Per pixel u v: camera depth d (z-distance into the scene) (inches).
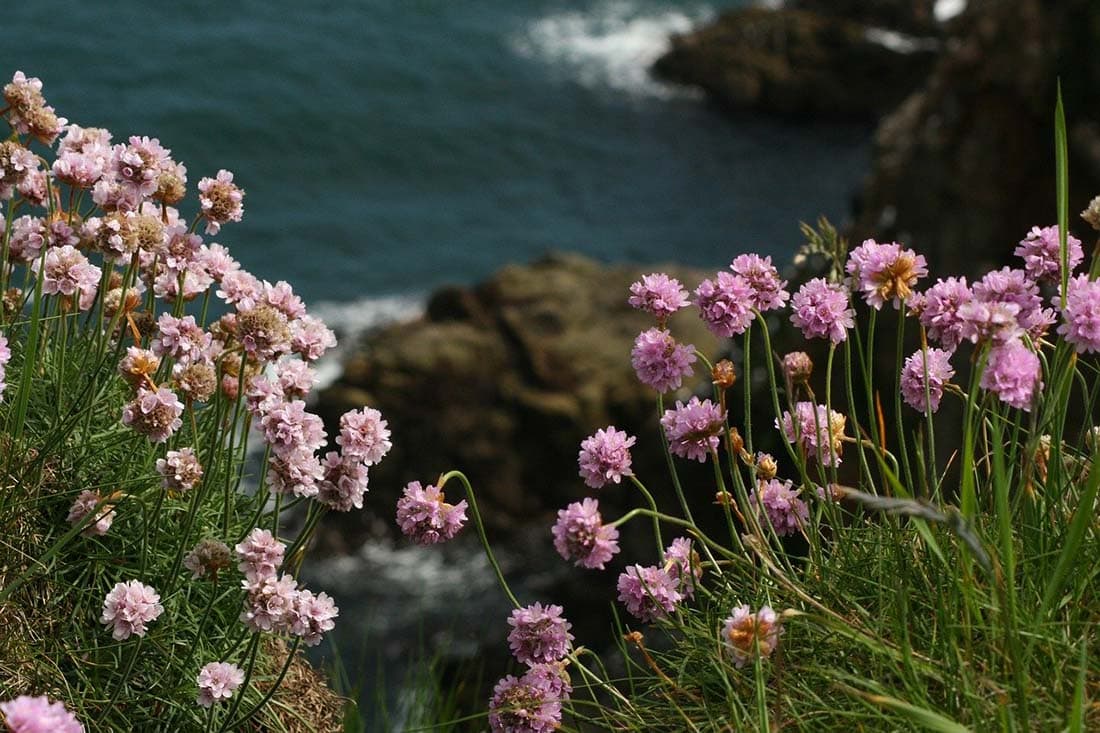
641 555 604.7
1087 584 121.3
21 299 162.2
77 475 151.3
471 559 701.9
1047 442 138.3
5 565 144.3
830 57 1363.2
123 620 132.9
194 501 135.9
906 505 100.3
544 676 130.1
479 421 739.4
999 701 105.3
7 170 154.5
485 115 1341.0
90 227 149.8
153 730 144.0
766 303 133.4
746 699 124.4
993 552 117.5
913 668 111.0
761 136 1342.3
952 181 524.4
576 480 729.6
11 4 1385.3
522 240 1154.7
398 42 1456.7
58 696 140.2
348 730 169.2
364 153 1259.2
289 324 146.7
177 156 1212.5
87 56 1318.9
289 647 161.6
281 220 1144.2
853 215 562.3
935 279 521.7
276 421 130.6
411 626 637.9
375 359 750.5
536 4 1574.8
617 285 800.9
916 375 132.8
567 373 748.6
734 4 1604.3
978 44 532.4
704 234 1181.1
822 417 139.3
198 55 1355.8
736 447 133.1
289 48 1398.9
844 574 129.1
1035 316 130.4
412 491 129.3
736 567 137.2
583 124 1346.0
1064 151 129.6
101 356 151.4
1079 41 510.9
